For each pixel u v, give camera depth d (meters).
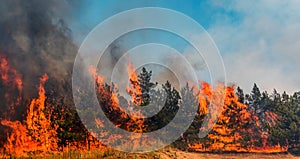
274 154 22.59
